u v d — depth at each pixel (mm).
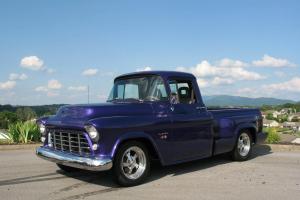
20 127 12969
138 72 7805
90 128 6363
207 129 8211
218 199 6039
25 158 9844
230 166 8734
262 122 10047
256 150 11273
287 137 14664
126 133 6656
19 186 6910
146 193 6398
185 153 7719
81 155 6594
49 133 7512
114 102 7660
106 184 7031
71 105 7176
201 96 8203
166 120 7312
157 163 8766
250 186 6871
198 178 7523
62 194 6367
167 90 7508
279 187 6797
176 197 6148
